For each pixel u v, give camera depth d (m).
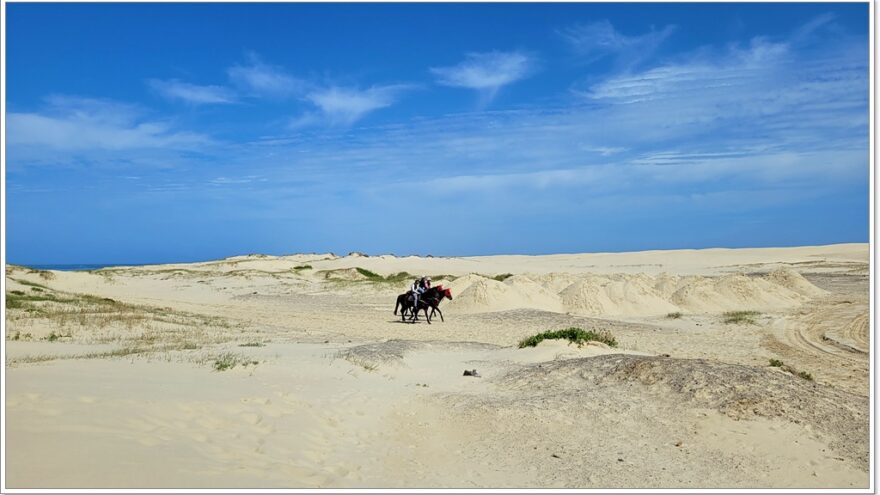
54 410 7.23
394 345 16.97
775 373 10.81
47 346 16.67
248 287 49.97
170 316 25.78
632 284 34.41
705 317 28.80
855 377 14.34
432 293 27.17
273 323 26.78
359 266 73.94
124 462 5.91
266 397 9.60
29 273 47.16
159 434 7.10
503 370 13.80
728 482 7.15
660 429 9.03
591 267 82.81
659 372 11.09
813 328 24.36
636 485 7.04
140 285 52.00
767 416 9.02
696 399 9.84
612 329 24.36
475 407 10.20
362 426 9.13
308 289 47.31
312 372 12.24
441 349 17.47
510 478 7.24
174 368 11.57
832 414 9.14
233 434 7.70
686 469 7.57
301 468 6.88
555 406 10.05
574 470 7.52
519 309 30.34
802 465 7.59
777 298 35.31
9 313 21.02
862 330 23.19
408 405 10.53
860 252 88.06
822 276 57.41
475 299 32.72
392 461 7.69
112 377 9.98
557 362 13.62
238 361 12.53
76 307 25.50
